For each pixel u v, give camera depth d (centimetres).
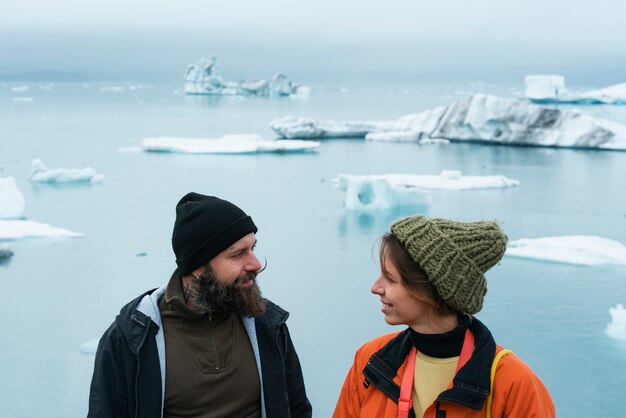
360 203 1736
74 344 842
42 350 820
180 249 166
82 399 693
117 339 164
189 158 2708
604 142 3006
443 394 145
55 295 1038
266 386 169
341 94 13138
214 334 169
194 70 9612
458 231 149
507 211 1772
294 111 6431
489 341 151
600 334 878
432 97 11619
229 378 166
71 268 1187
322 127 3603
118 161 2597
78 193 1925
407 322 155
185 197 177
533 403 145
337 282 1121
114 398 163
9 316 941
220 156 2784
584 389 718
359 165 2588
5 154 2788
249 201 1852
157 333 165
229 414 166
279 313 177
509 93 13512
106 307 989
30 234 1404
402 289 152
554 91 5975
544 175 2355
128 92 11481
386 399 157
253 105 7344
